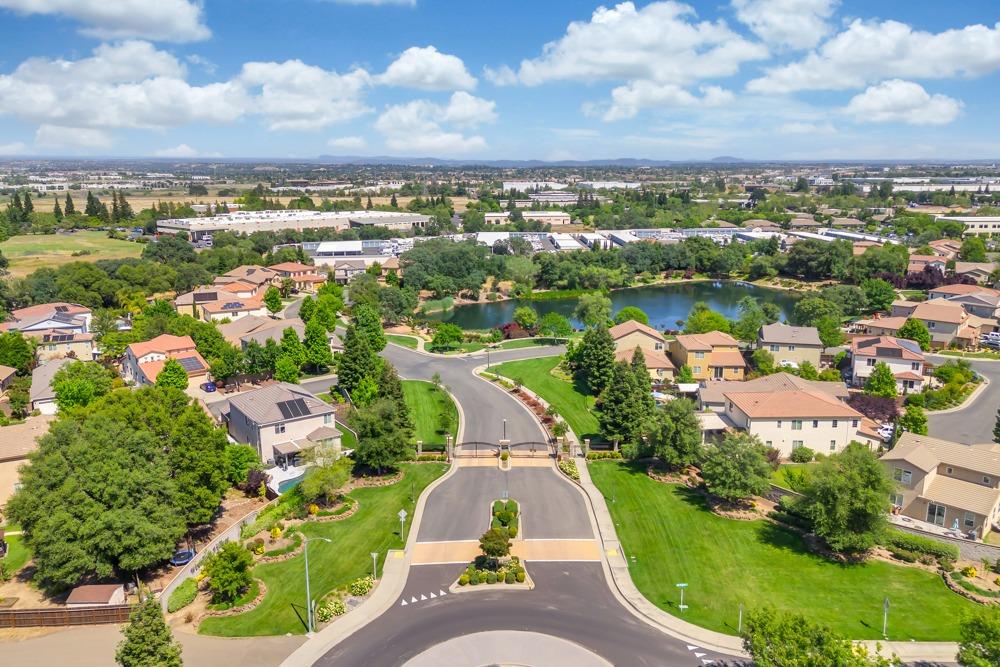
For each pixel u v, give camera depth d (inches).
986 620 1660.9
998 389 4340.6
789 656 1608.0
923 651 1945.1
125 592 2272.4
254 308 6392.7
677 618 2117.4
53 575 2171.5
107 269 7298.2
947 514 2709.2
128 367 4670.3
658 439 3137.3
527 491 2997.0
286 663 1900.8
